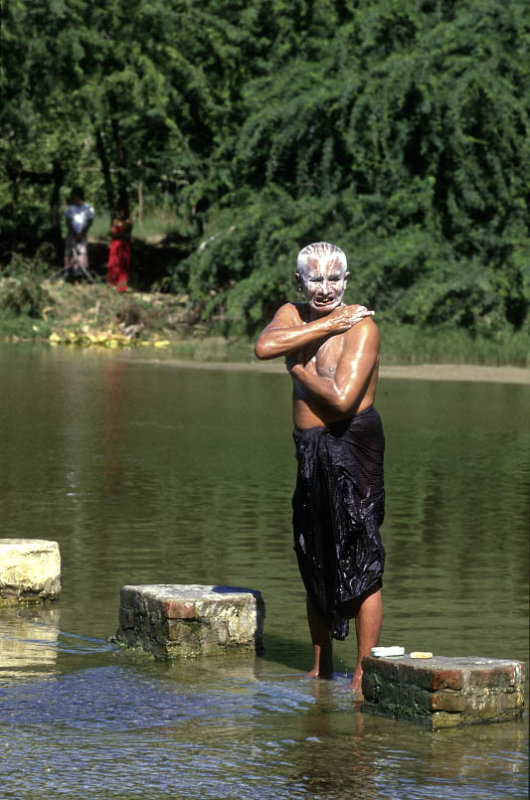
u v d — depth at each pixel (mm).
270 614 9188
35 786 5488
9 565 9570
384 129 41312
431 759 5918
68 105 50594
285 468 16969
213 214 45625
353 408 7785
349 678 7758
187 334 43562
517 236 42594
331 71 43500
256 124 43844
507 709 6750
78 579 10133
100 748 6062
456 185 42312
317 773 5719
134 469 16703
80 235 48438
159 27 47094
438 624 8641
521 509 13891
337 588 7758
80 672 7656
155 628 8180
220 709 6859
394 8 43406
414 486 15625
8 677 7504
